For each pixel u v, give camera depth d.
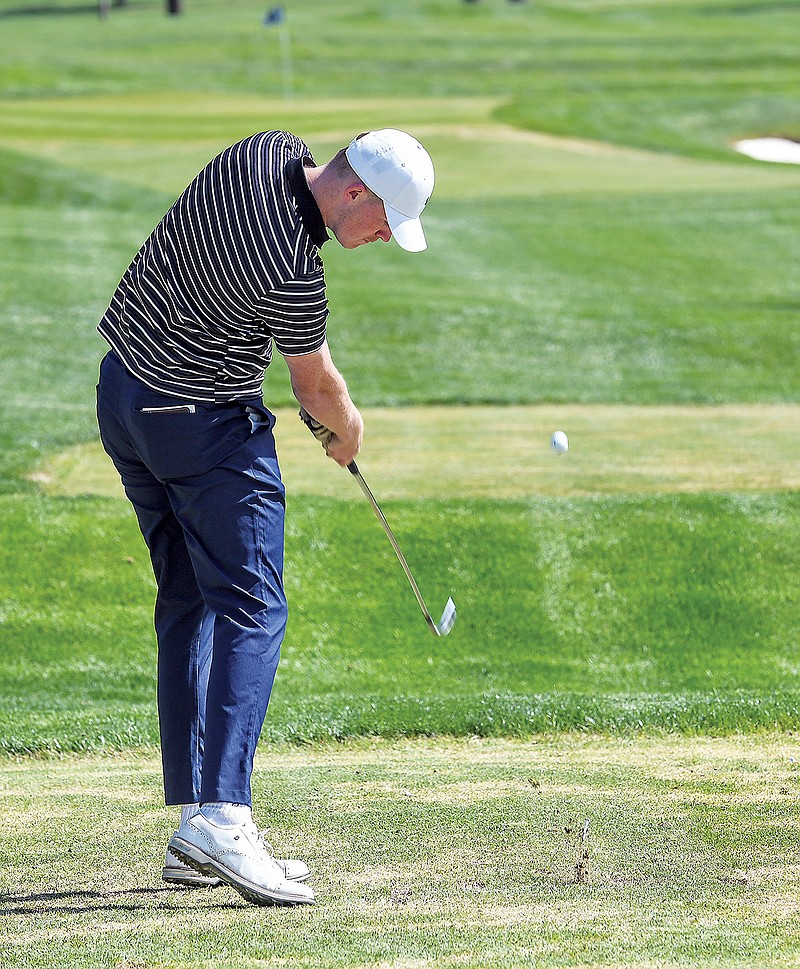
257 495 11.79
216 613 11.87
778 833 13.14
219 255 11.01
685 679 25.16
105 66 172.38
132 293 11.54
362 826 13.58
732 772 15.75
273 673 11.90
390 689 24.36
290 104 138.12
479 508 32.03
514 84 164.75
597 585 28.94
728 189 92.44
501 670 25.67
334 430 12.44
